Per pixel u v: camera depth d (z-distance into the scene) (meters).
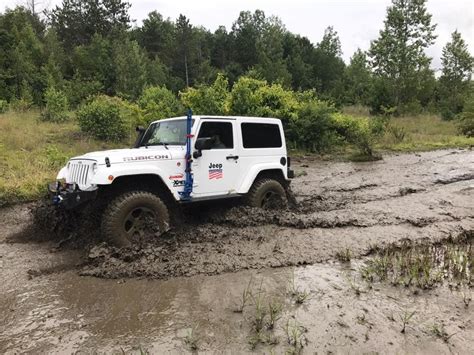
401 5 34.72
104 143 14.84
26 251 5.79
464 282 4.63
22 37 37.72
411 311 3.97
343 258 5.32
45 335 3.62
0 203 8.44
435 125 28.39
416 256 5.39
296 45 63.19
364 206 8.02
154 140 6.65
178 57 55.66
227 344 3.44
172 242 5.57
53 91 20.33
